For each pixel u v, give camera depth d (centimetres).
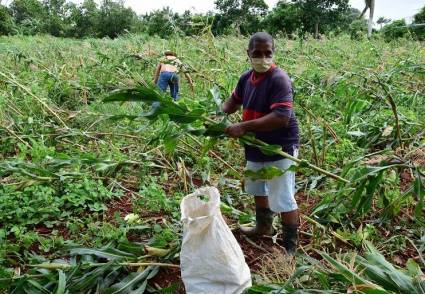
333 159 488
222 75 765
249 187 349
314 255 346
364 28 2227
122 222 371
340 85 575
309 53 1146
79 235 364
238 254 264
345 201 395
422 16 1903
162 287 301
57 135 575
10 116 616
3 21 2855
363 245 344
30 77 885
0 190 400
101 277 298
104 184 466
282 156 324
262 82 308
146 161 509
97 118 643
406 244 362
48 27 3703
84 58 1095
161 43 1273
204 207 273
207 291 259
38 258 317
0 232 343
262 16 3394
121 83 766
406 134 539
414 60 916
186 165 521
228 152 543
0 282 279
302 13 3231
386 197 405
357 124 577
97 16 3800
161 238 336
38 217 382
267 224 361
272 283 265
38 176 416
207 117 337
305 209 410
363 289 234
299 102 592
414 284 244
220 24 3155
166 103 304
